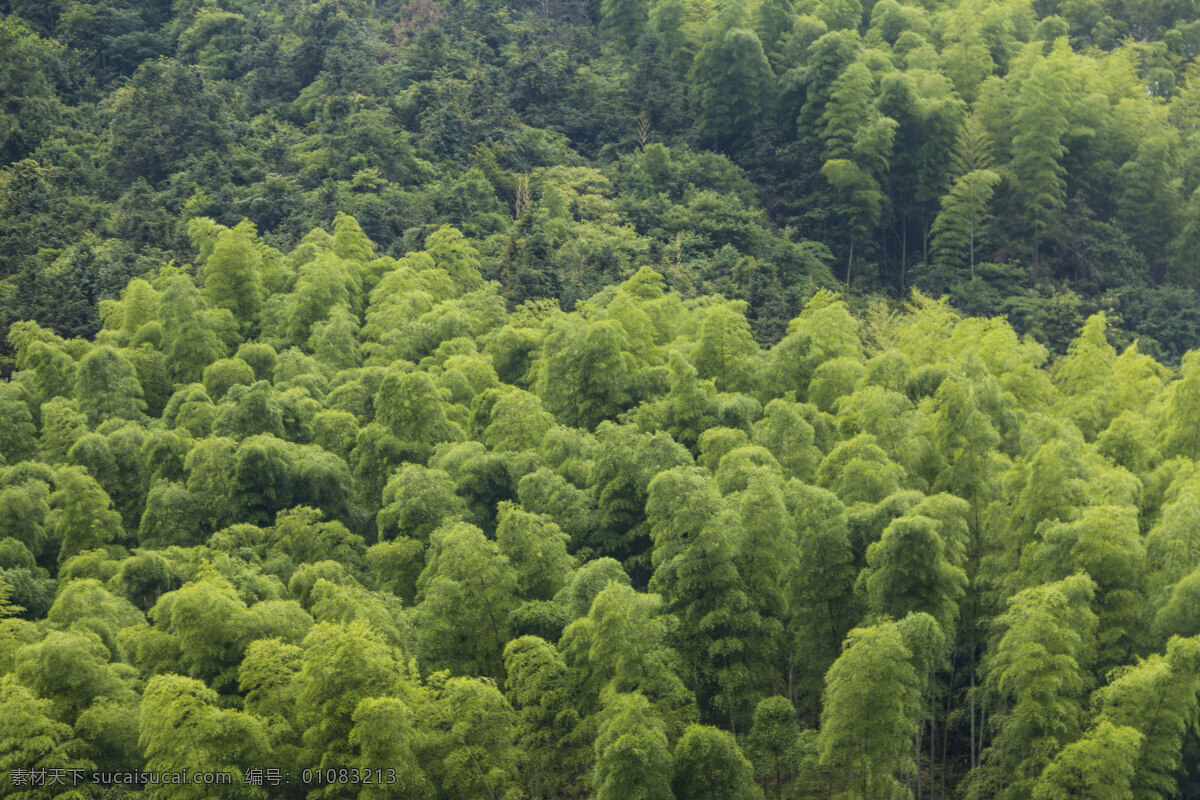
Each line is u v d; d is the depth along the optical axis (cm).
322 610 3988
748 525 4166
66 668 3525
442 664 4103
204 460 5175
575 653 3866
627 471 4872
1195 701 3722
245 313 7331
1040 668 3788
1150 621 4134
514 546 4378
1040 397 6481
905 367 5984
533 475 4953
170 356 6644
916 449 5022
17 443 5900
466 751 3494
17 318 7744
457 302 7512
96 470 5456
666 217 10075
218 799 3288
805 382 6153
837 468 4909
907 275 10606
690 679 4019
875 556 4119
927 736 4619
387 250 9056
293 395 5953
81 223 9025
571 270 8762
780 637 4269
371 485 5406
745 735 4056
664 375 6009
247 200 9356
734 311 6544
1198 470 5138
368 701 3331
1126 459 5534
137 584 4447
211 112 10406
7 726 3347
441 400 5862
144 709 3322
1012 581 4400
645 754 3350
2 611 4088
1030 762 3834
